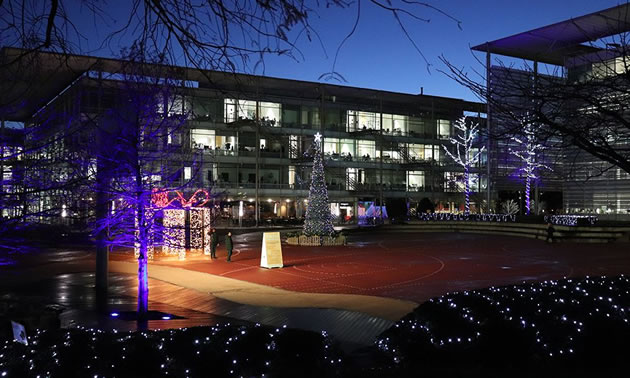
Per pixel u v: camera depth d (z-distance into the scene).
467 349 7.79
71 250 31.56
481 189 77.06
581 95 4.93
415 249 32.44
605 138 5.26
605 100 4.94
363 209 72.50
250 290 17.17
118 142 12.79
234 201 55.56
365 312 12.88
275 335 7.98
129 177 13.91
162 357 7.04
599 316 8.47
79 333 8.48
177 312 14.49
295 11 3.04
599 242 35.16
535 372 6.55
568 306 9.05
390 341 8.59
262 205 65.06
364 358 8.63
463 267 22.95
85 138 10.68
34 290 18.41
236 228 53.69
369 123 73.88
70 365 6.86
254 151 63.91
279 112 66.94
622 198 56.53
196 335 8.09
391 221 58.28
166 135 13.56
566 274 20.05
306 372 6.70
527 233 42.78
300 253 30.22
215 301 15.50
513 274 20.39
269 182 65.75
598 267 22.08
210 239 29.47
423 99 71.62
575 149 5.77
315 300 14.89
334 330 11.64
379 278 19.94
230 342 7.68
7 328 9.22
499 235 45.75
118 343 7.72
